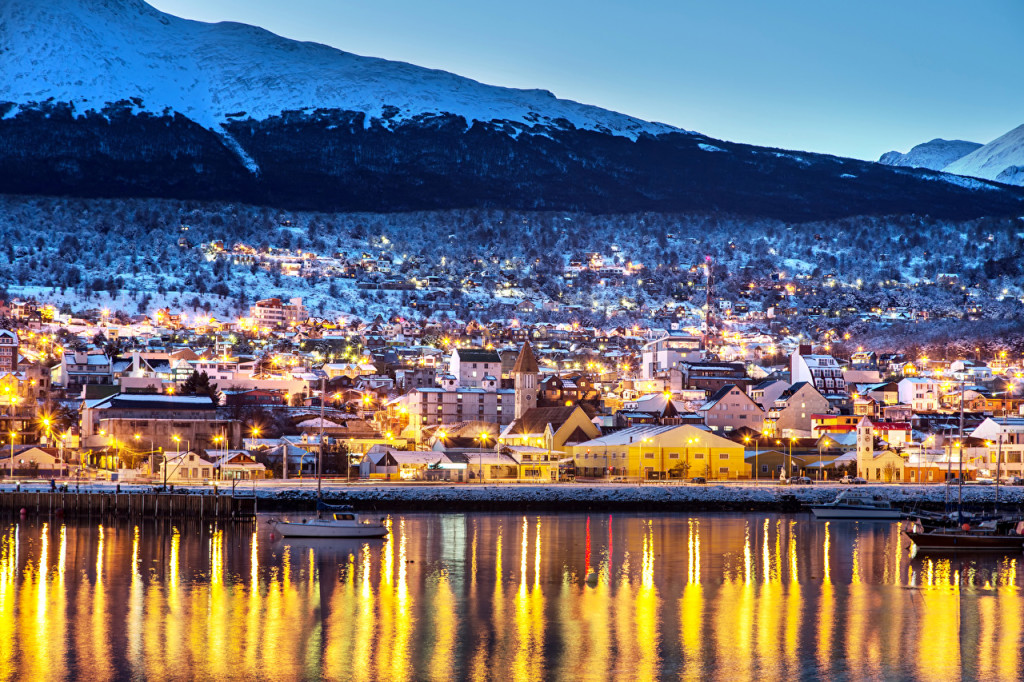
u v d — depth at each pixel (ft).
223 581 417.69
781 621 361.92
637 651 322.55
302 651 318.45
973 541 513.45
